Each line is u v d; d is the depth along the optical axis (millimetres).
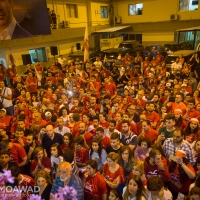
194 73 10195
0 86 7473
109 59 17328
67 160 3627
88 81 10406
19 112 6992
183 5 21844
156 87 8781
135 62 15398
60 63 16062
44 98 7855
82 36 20656
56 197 2893
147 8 23750
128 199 3080
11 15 11961
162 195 2918
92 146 4262
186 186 3711
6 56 14273
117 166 3689
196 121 4781
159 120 6098
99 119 5777
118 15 25562
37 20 12750
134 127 5484
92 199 3266
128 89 8609
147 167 3773
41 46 17109
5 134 5227
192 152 3979
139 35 24766
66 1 19594
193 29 16703
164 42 23219
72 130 5809
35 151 4203
